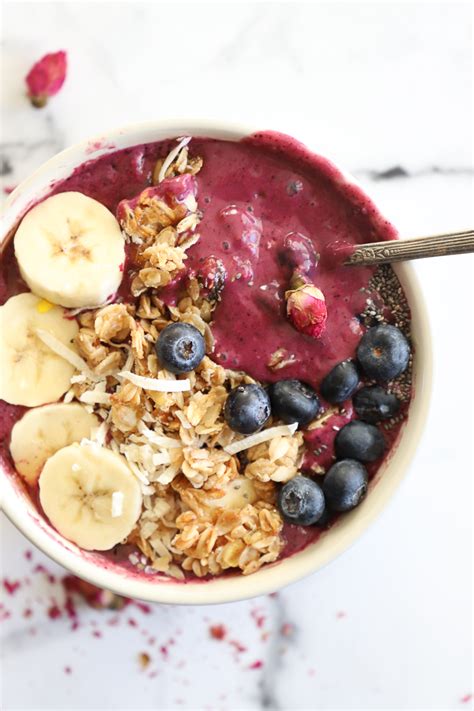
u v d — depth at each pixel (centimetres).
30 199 37
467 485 41
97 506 37
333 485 36
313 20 41
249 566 37
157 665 42
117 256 37
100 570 37
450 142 41
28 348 37
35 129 41
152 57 41
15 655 42
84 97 41
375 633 42
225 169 37
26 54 41
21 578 42
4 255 37
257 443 37
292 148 36
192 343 36
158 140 36
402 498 41
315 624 42
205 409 37
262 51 41
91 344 37
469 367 41
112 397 37
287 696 42
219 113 41
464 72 41
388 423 37
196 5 41
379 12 42
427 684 42
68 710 42
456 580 41
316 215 37
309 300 36
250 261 37
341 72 41
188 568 37
